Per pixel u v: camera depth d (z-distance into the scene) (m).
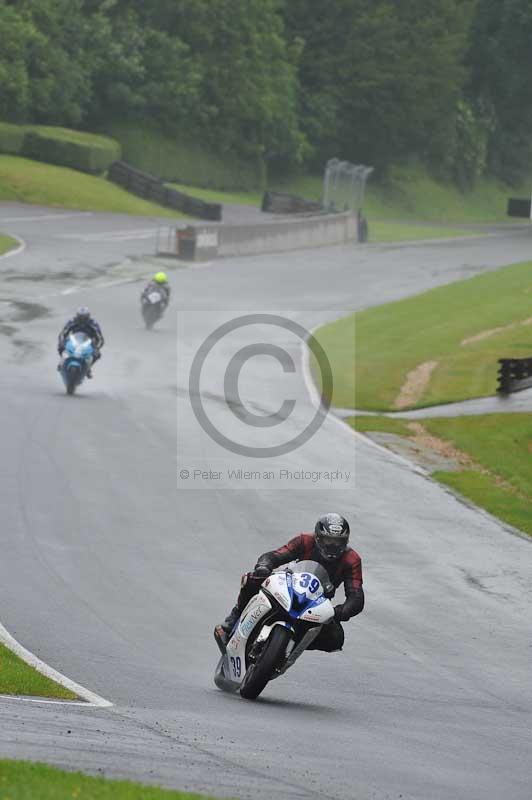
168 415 93.06
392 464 86.00
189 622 48.56
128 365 114.38
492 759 31.16
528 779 28.94
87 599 50.53
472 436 98.31
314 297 179.50
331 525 36.62
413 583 57.56
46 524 61.75
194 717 33.38
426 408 109.69
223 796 23.78
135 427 87.50
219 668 39.00
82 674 39.66
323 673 42.88
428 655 46.59
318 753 29.66
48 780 23.12
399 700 39.34
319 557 37.34
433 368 128.75
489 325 160.38
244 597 37.72
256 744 30.09
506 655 47.28
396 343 143.88
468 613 53.34
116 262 193.00
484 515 73.94
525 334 151.75
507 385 114.88
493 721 37.00
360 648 47.00
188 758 27.69
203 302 162.62
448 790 26.61
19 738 28.08
